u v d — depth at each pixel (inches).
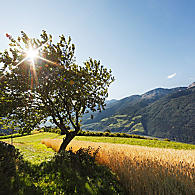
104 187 239.1
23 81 410.9
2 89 380.5
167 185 225.8
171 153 400.2
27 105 412.8
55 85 418.0
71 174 262.7
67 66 434.0
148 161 303.7
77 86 409.7
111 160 375.6
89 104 429.1
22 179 200.8
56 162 318.0
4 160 226.8
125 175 283.0
